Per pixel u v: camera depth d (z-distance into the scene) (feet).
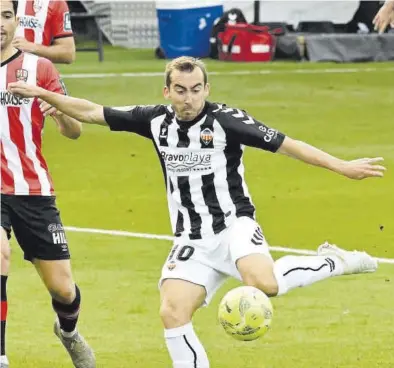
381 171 53.31
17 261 84.33
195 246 54.03
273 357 61.82
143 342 65.10
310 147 53.88
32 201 56.34
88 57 226.79
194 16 222.48
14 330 67.67
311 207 103.19
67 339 59.00
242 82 188.85
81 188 112.98
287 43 217.97
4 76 56.70
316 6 235.40
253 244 52.80
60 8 71.41
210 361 61.00
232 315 50.39
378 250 87.97
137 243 90.53
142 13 251.19
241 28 215.72
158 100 168.04
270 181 114.93
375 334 65.98
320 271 53.98
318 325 67.82
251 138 53.67
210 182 54.34
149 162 126.72
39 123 56.54
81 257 85.76
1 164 56.13
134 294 75.56
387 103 168.35
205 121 53.88
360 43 216.33
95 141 140.26
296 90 181.06
